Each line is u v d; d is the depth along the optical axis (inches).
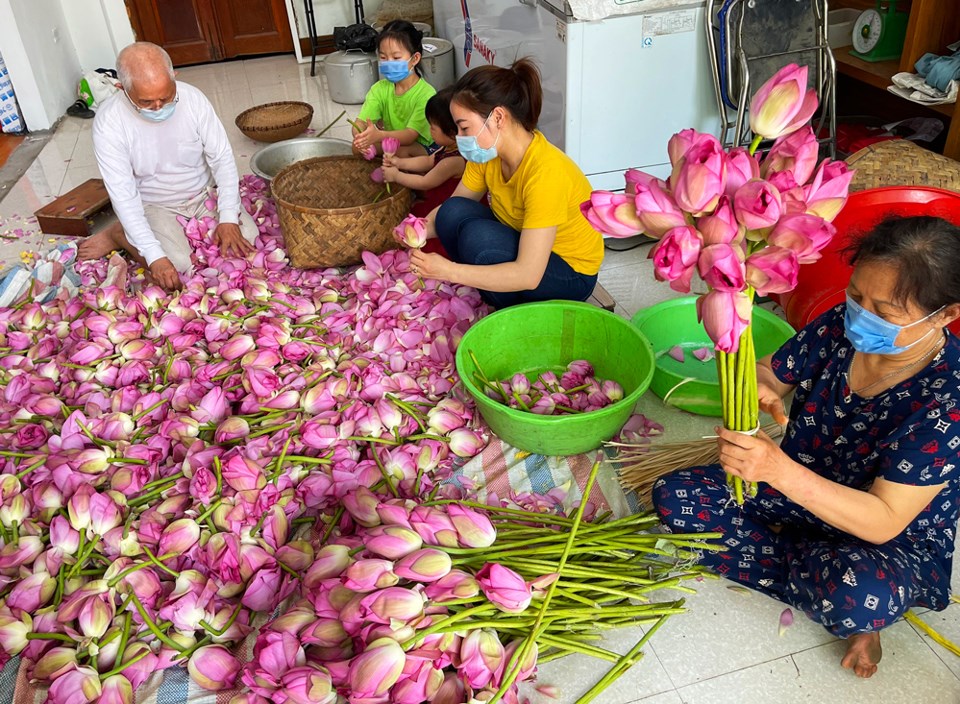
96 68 212.5
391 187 120.7
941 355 49.8
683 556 61.6
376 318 92.2
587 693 56.3
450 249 97.0
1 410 79.0
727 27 103.5
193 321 90.4
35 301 102.5
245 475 62.4
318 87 205.6
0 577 62.4
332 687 49.6
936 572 55.9
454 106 77.8
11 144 176.4
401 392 79.9
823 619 55.7
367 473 68.8
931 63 110.4
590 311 83.4
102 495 62.5
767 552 62.1
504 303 92.4
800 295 89.4
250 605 59.0
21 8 175.8
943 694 56.6
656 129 113.3
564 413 79.5
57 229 125.2
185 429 71.7
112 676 54.0
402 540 54.2
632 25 103.8
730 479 53.6
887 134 125.4
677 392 82.0
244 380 76.3
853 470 55.6
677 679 58.4
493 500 71.6
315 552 64.7
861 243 46.6
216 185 118.3
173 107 100.7
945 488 54.1
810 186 39.2
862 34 124.0
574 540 60.7
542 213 78.9
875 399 52.6
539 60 115.4
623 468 73.8
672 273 37.1
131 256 115.5
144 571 58.8
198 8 223.3
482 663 49.6
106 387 82.3
